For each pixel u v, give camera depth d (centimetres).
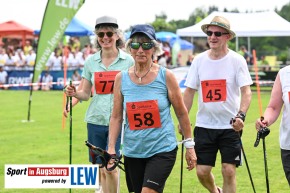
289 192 902
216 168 1066
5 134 1502
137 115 617
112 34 791
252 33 2772
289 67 629
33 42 4078
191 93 785
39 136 1462
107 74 793
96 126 799
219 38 756
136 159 630
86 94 814
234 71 759
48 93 2791
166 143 618
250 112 1923
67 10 1677
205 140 770
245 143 1282
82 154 1218
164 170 611
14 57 3062
